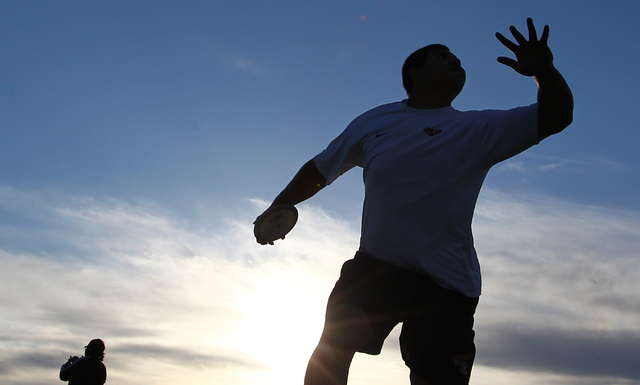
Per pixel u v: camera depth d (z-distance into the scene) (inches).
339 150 108.6
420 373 94.8
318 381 90.4
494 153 92.0
